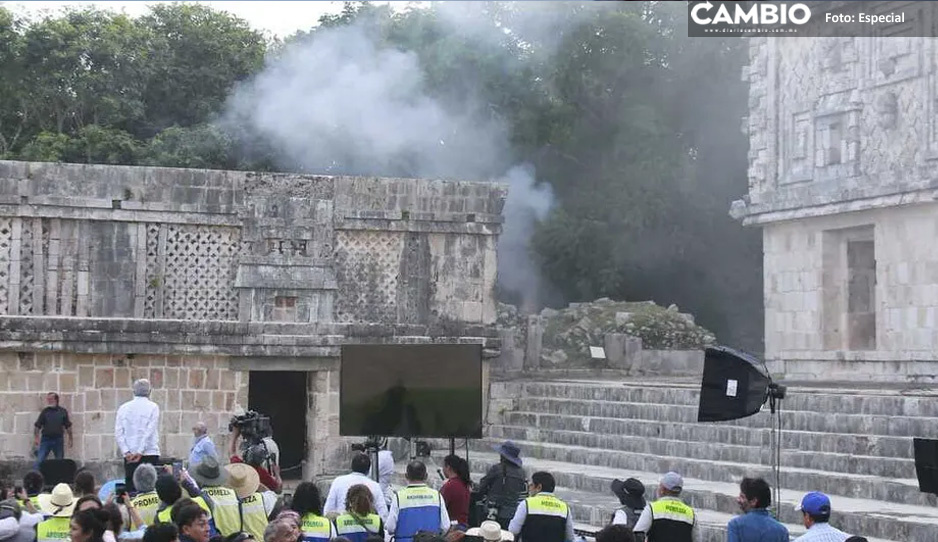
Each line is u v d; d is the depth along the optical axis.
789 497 19.12
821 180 31.64
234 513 13.78
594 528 19.03
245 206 29.42
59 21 42.31
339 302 29.95
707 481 21.45
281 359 26.64
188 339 25.78
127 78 43.00
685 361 36.38
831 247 31.98
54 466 21.22
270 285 29.34
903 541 16.52
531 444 26.45
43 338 24.88
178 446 25.81
